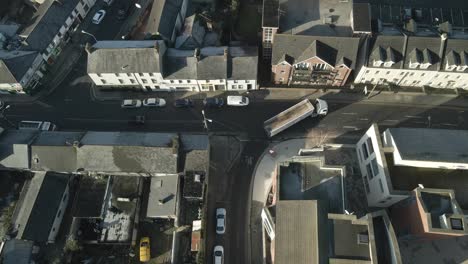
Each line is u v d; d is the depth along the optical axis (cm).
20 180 8706
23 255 7562
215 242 8012
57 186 8194
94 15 10894
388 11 9894
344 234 6238
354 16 8462
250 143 9050
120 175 8325
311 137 9044
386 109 9294
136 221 8038
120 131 9356
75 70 10244
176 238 7806
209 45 9950
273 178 8144
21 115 9656
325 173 7050
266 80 9719
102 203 7994
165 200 7862
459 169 7075
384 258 6531
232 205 8381
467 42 8431
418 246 7744
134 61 8900
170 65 9112
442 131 7100
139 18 10600
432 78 9038
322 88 9575
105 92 9869
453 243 7712
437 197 6556
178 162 7969
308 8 9031
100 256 7938
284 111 8975
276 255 6125
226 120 9375
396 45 8619
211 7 10656
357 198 7894
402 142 6931
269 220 7106
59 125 9519
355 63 8750
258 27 10356
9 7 11038
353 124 9144
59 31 10162
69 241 7588
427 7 10194
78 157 8081
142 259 7769
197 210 8112
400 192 6725
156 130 9356
